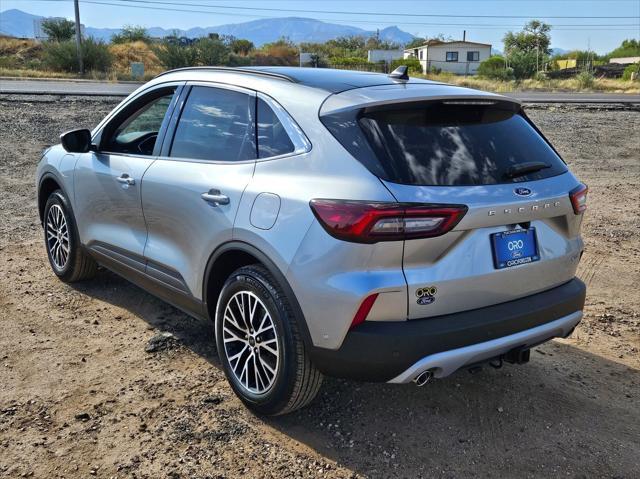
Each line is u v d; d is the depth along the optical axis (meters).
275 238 3.04
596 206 8.66
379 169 2.83
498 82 43.19
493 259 2.98
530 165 3.16
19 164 10.26
